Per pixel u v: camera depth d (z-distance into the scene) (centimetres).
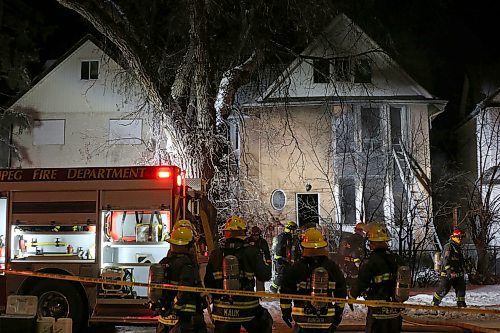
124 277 923
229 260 617
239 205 1688
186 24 1695
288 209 2278
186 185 1009
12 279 940
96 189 936
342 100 1948
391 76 2352
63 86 2597
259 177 2284
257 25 1636
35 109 2597
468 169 2689
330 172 2278
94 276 923
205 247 1071
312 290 559
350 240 1201
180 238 644
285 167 2294
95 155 2553
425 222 2131
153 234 931
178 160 1545
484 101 2394
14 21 2527
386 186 2253
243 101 2253
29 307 639
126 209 927
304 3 1639
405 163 2270
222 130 1622
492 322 1020
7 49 2450
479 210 1934
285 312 580
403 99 2312
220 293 612
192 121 1605
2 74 2616
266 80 2244
